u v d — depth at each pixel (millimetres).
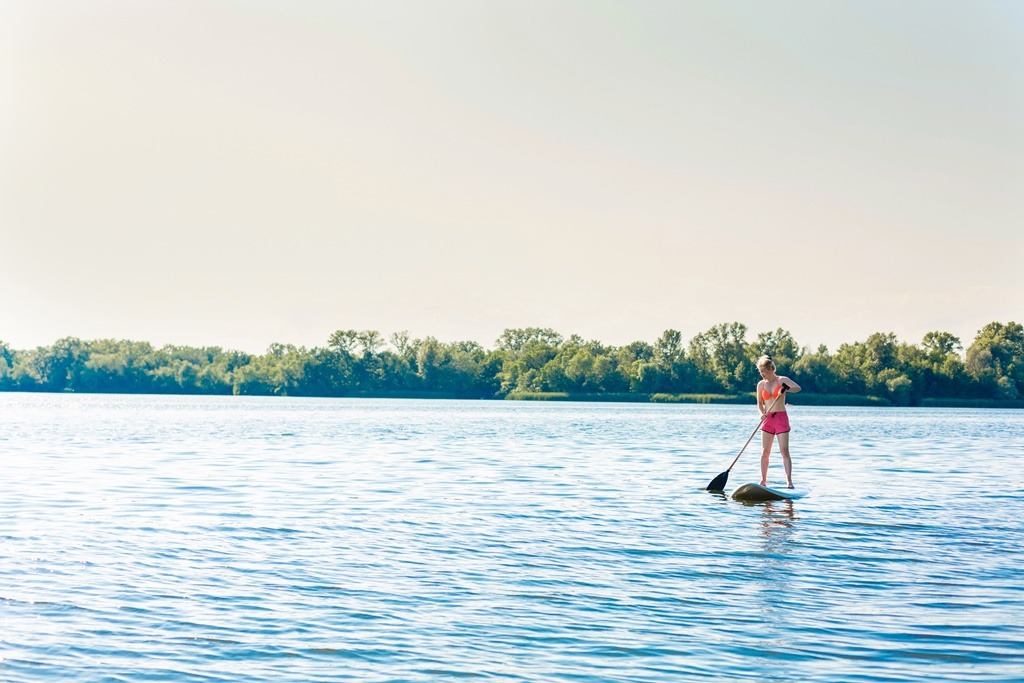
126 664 8016
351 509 16203
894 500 17875
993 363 146500
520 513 15852
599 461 26812
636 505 16969
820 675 7859
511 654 8312
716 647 8516
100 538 13180
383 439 38031
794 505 17078
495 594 10242
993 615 9531
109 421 56750
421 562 11773
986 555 12414
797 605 9867
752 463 26391
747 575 11195
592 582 10789
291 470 23375
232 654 8273
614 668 7980
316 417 68125
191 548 12531
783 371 144750
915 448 34594
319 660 8133
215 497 17703
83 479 20781
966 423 68500
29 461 25531
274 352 193000
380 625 9094
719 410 106125
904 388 138625
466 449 31906
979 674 7898
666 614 9523
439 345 171125
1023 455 31047
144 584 10555
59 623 9102
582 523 14820
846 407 139375
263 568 11383
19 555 11984
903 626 9164
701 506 16875
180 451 29953
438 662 8102
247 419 62125
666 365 155500
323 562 11734
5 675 7754
